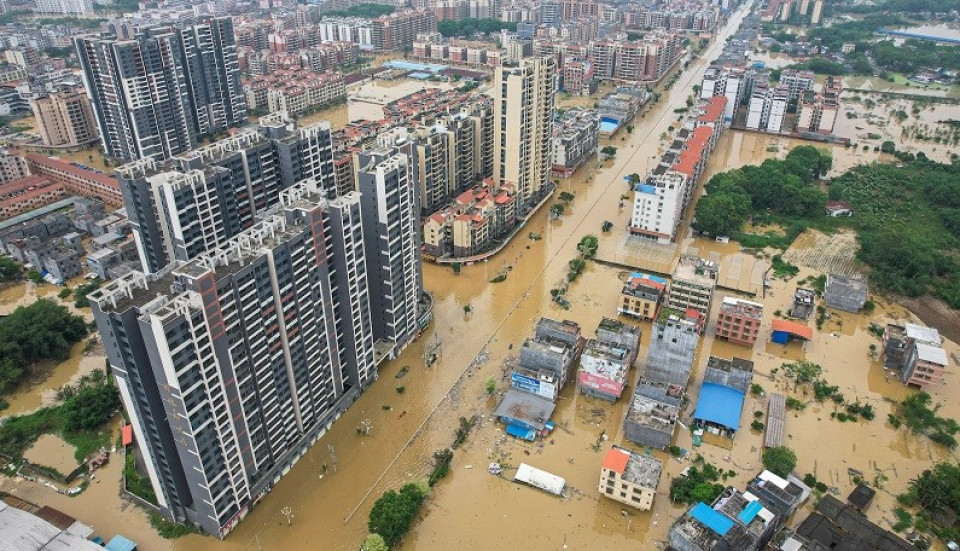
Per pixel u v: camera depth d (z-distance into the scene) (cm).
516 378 18662
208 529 14938
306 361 16575
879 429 18025
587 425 18138
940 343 19675
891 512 15538
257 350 14650
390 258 18900
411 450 17350
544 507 15762
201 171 18475
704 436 17688
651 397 18150
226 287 13288
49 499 15988
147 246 19850
